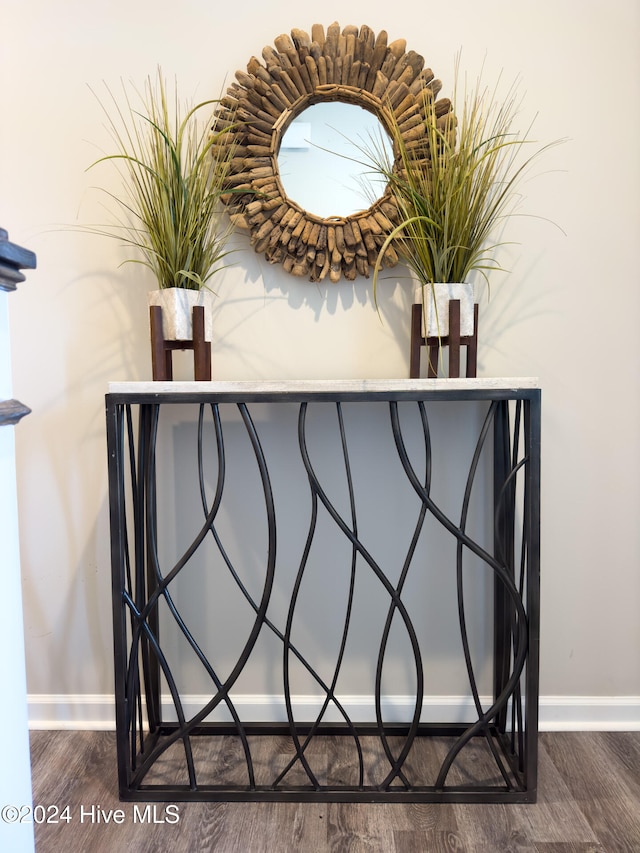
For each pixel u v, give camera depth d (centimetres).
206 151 135
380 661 130
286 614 158
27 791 87
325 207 150
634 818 125
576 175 151
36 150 153
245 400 124
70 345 155
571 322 154
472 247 136
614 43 148
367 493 156
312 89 146
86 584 159
